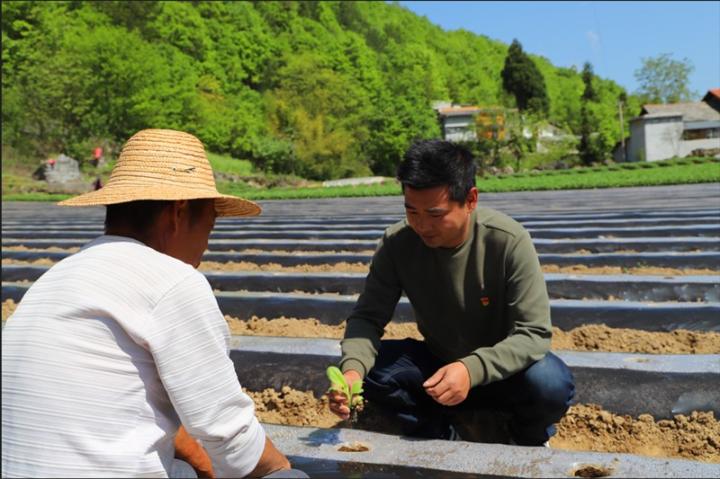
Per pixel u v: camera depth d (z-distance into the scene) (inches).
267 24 3097.9
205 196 63.8
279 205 701.9
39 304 56.7
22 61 1589.6
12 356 55.2
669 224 301.0
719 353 124.6
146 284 56.9
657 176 937.5
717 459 93.7
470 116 2529.5
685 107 2158.0
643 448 99.0
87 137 1441.9
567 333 138.3
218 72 2417.6
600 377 109.8
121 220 64.4
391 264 95.6
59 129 1413.6
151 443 56.9
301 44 2918.3
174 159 65.0
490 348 85.5
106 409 54.5
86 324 54.9
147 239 64.4
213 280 198.2
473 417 103.3
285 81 2249.0
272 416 114.7
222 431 58.1
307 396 117.3
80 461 53.2
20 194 1035.9
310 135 1998.0
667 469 77.2
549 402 90.7
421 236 87.3
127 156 65.4
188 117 1809.8
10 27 1673.2
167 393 57.3
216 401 57.8
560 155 2214.6
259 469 64.4
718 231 258.7
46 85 1401.3
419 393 97.3
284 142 1971.0
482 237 88.7
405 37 4667.8
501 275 89.2
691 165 1477.6
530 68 3230.8
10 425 54.1
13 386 54.4
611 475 77.3
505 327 93.9
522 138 2112.5
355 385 83.2
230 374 59.5
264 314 165.0
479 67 4894.2
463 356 98.0
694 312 138.8
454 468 82.5
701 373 105.5
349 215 470.3
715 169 1117.7
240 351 128.8
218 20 2677.2
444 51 4847.4
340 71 2874.0
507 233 87.8
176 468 63.1
